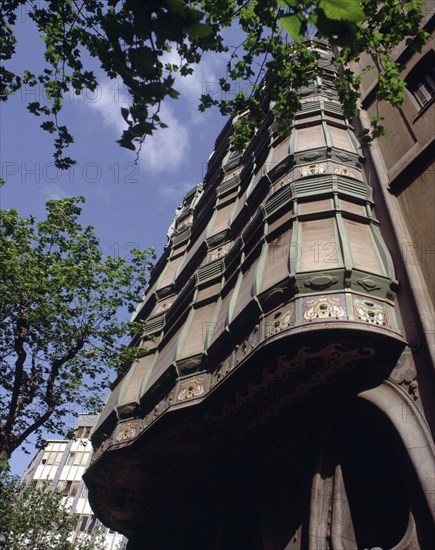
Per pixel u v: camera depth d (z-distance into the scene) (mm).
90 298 15492
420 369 8805
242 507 12008
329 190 12219
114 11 7836
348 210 11812
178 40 3695
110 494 16297
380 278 10141
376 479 10086
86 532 44469
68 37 8602
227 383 10688
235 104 10195
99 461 14664
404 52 13242
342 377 10000
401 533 9188
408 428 8227
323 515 9219
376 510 9859
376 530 9602
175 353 13312
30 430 13297
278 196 13031
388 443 9812
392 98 9828
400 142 12594
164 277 21453
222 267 15078
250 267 12922
